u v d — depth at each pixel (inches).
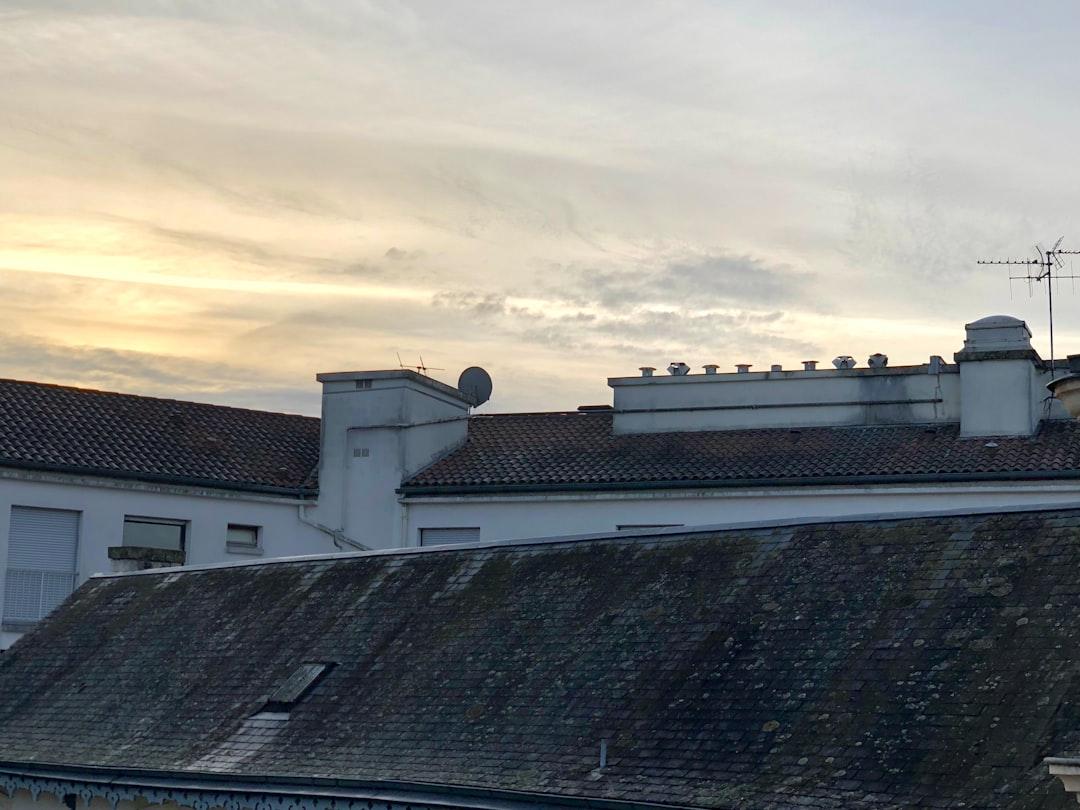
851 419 1462.8
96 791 873.5
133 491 1457.9
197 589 1048.8
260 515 1536.7
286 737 822.5
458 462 1542.8
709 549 810.2
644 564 826.8
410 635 869.8
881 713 639.8
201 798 819.4
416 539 1510.8
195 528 1492.4
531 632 817.5
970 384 1402.6
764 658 708.0
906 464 1358.3
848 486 1358.3
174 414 1590.8
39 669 1036.5
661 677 730.2
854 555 748.6
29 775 906.1
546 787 687.1
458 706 782.5
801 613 726.5
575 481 1448.1
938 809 574.9
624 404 1541.6
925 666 655.1
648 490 1422.2
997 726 602.9
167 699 924.0
